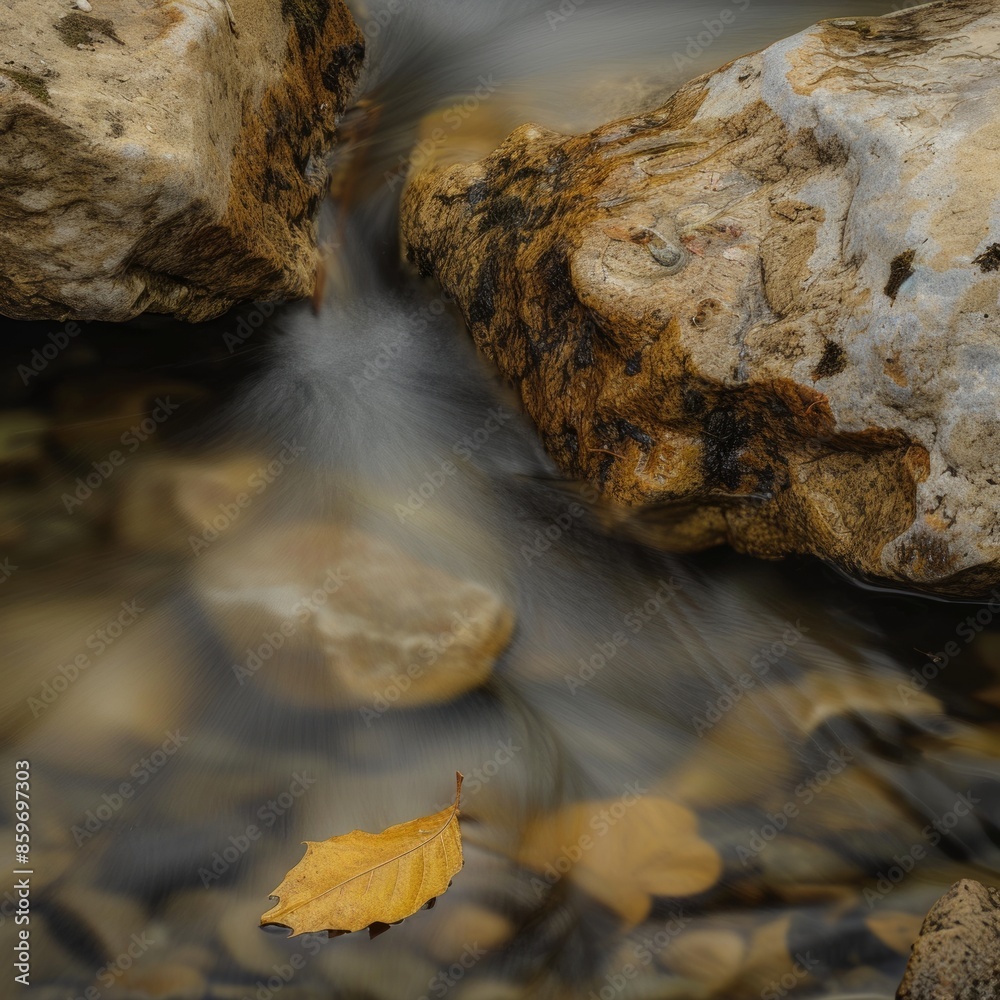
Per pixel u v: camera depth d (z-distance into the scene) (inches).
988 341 88.7
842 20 122.3
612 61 175.3
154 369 138.9
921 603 108.7
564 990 82.7
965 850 92.4
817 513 103.7
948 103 99.4
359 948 84.8
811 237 102.6
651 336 104.4
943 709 103.0
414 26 189.3
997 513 89.8
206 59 119.4
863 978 82.7
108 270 117.4
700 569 118.1
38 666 104.7
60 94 102.4
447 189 140.9
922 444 93.5
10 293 122.6
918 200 93.0
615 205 112.5
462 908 87.7
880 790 97.2
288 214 142.6
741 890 89.0
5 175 104.3
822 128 105.7
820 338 97.6
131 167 105.6
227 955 83.9
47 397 133.6
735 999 81.7
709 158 114.8
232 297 138.8
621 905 88.2
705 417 106.1
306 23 155.5
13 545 116.9
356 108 172.4
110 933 84.8
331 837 91.1
